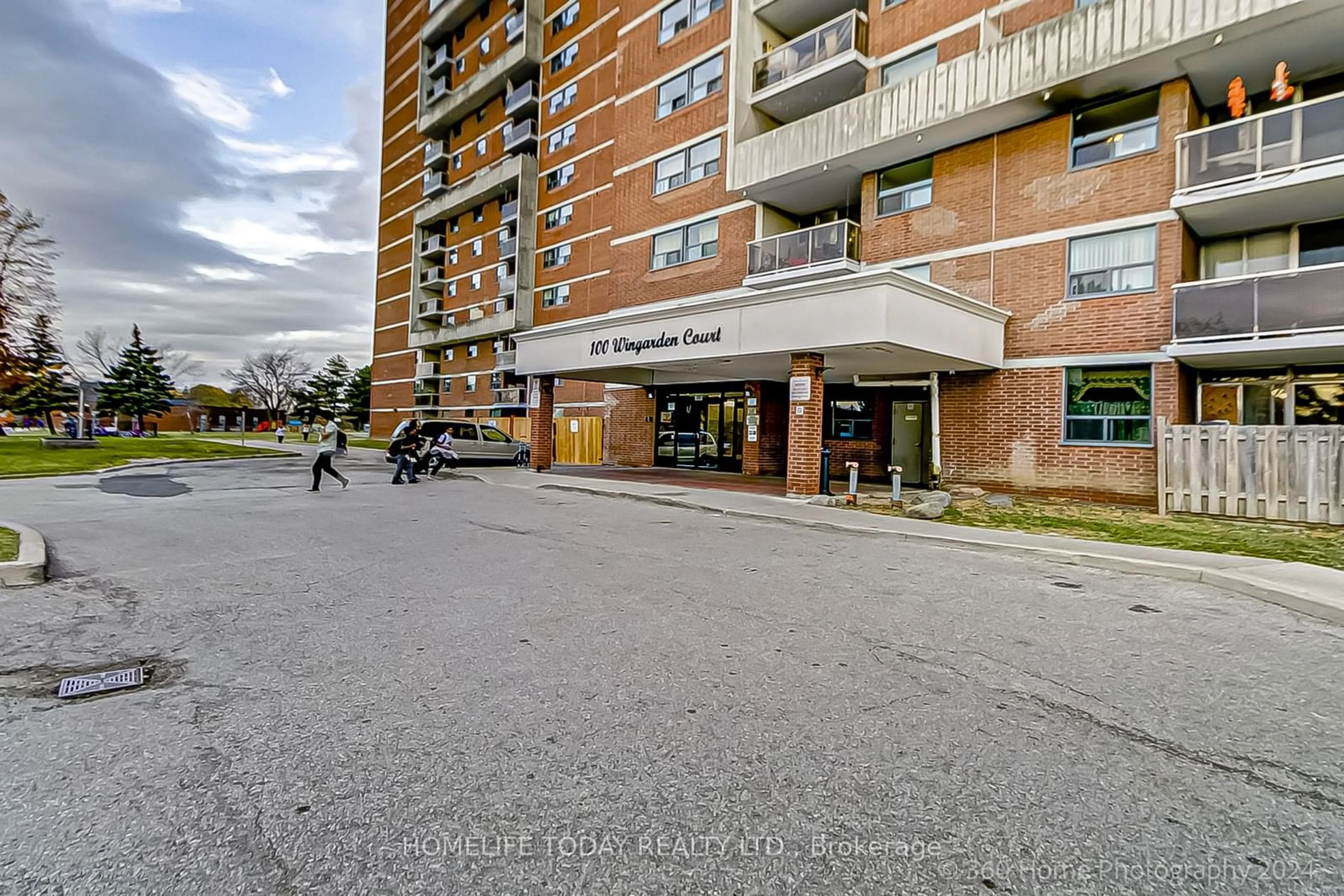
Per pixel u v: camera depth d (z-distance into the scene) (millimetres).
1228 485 10609
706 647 4586
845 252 16938
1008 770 2984
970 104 14430
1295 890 2223
